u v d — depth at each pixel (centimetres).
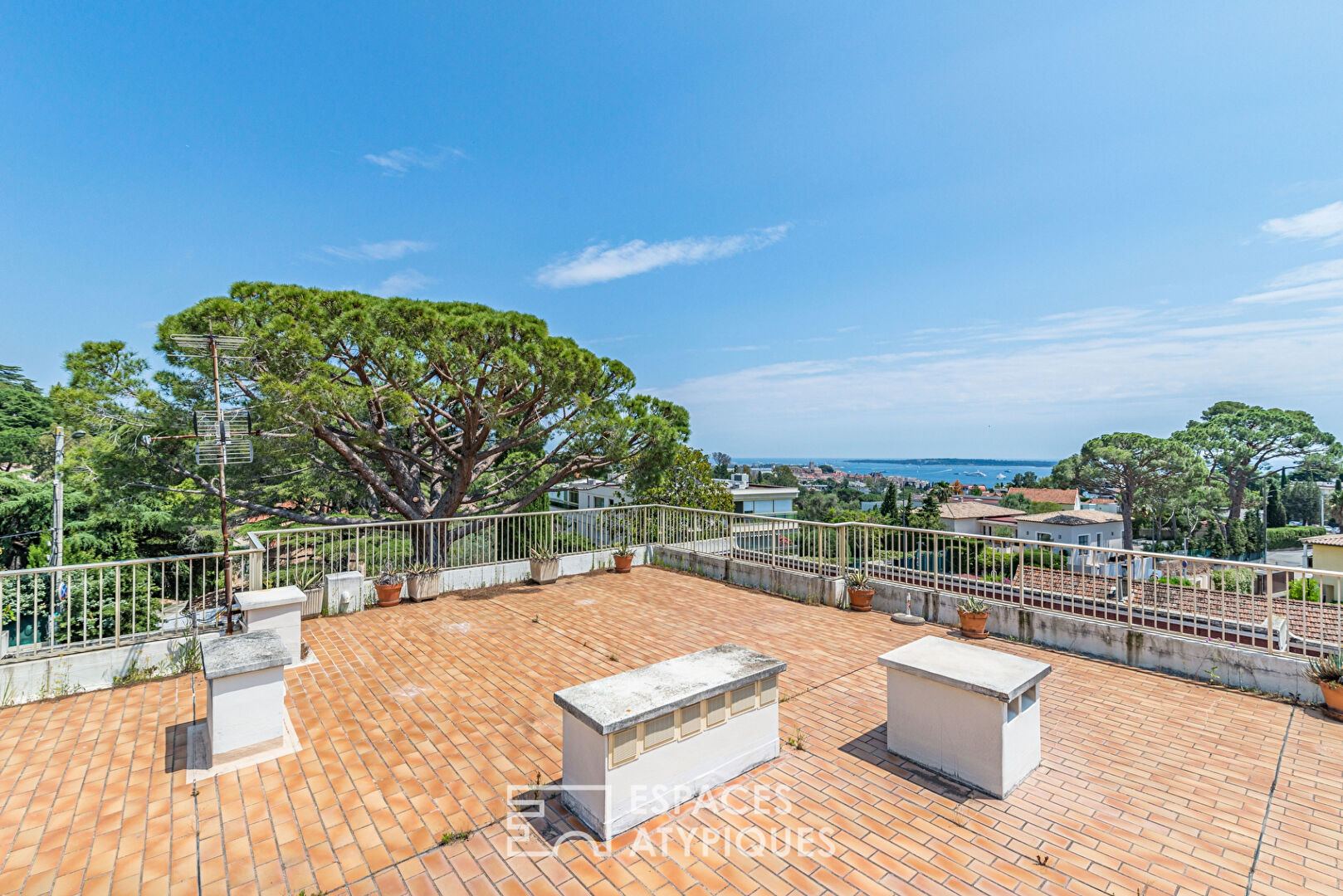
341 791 381
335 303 1207
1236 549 4297
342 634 717
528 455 1769
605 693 363
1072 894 286
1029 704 398
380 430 1329
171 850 324
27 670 527
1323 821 343
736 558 1034
